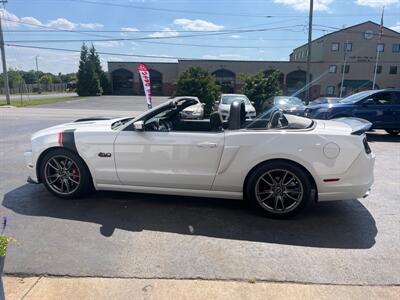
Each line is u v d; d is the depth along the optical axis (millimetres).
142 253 3150
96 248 3227
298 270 2914
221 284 2691
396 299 2549
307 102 26016
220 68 49844
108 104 34250
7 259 2994
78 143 4297
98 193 4734
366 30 48594
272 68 49250
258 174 3939
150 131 4223
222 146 3951
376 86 49656
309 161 3812
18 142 9047
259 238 3508
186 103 5062
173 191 4211
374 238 3549
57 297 2498
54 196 4590
